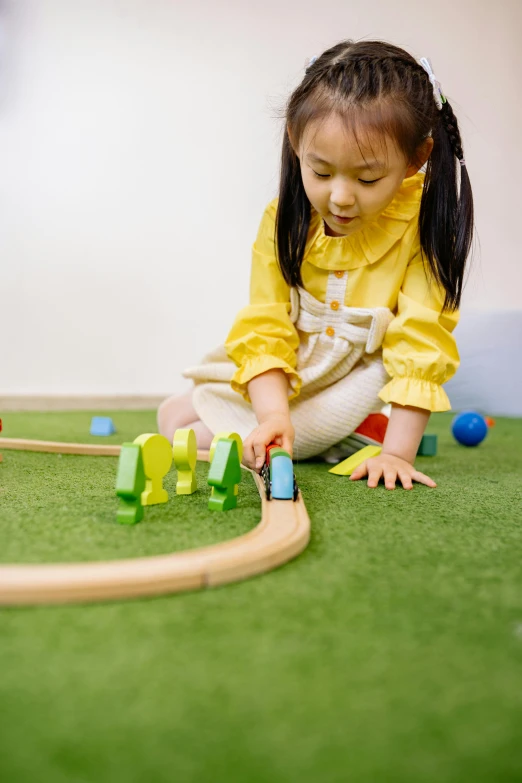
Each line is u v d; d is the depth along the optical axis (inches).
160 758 12.4
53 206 88.1
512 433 72.6
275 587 20.2
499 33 105.8
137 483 26.2
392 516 29.6
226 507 29.1
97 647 16.1
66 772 12.0
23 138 87.1
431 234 39.2
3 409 82.7
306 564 22.4
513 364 98.0
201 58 95.3
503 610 19.1
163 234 93.4
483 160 105.8
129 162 91.9
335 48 36.3
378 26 102.0
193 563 19.9
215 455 29.2
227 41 96.3
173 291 94.0
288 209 40.3
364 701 14.3
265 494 29.1
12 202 86.4
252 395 41.1
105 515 27.5
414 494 34.9
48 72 88.9
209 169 95.6
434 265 39.6
